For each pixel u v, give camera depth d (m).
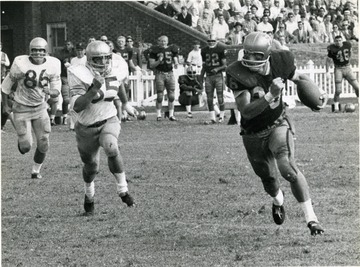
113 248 8.95
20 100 13.01
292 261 8.22
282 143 8.81
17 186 12.65
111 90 10.24
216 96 23.92
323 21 28.61
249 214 10.27
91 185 10.58
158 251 8.76
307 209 8.77
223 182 12.45
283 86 8.55
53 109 22.31
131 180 12.77
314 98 9.32
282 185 12.18
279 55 9.02
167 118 23.28
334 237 9.08
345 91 25.44
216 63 21.31
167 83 22.33
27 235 9.64
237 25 26.86
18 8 31.42
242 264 8.16
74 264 8.41
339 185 11.93
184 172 13.43
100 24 30.34
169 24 29.11
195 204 10.95
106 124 10.30
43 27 31.39
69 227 9.96
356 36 28.70
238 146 16.50
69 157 15.70
